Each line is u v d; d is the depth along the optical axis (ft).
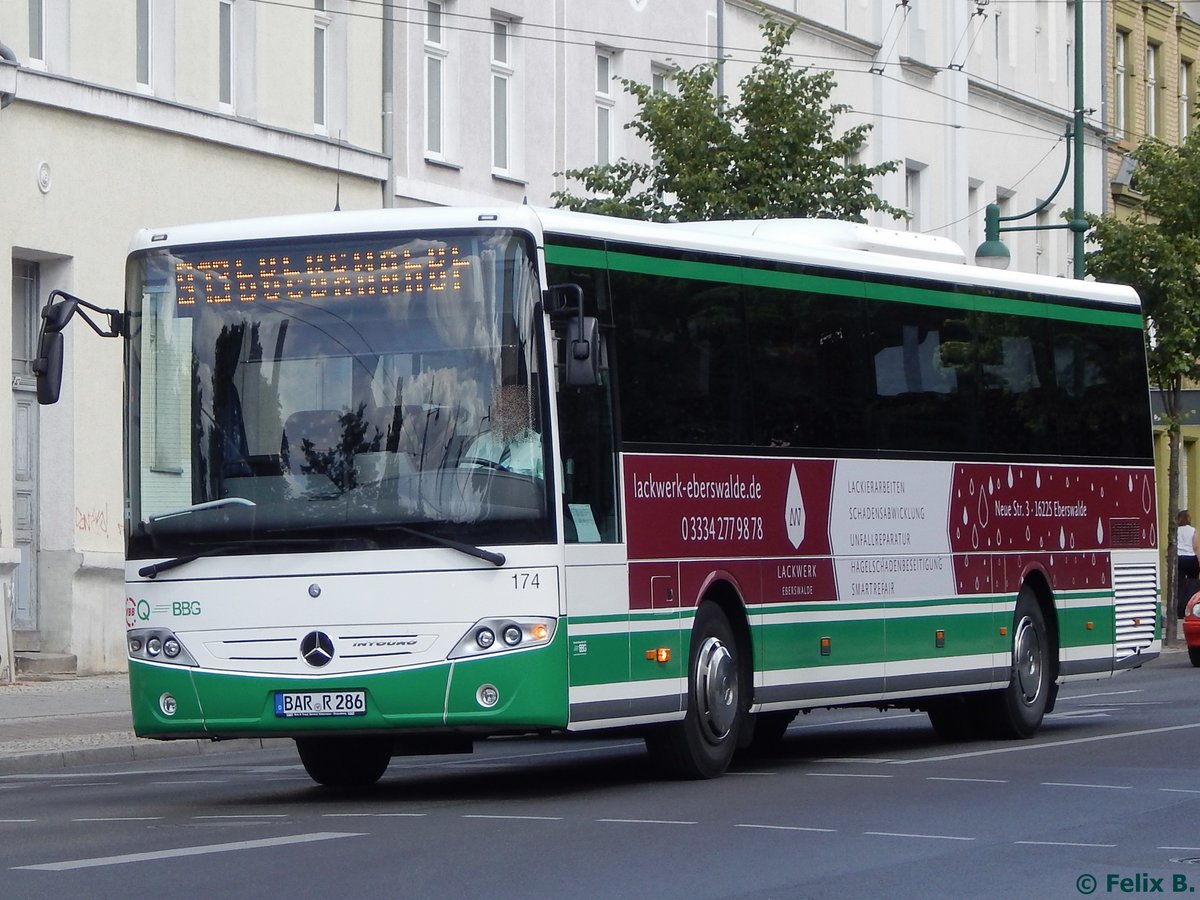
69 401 111.14
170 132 117.50
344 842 48.73
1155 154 160.56
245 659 57.21
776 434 67.31
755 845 48.24
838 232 74.54
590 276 59.72
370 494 56.80
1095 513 85.56
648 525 60.95
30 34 110.32
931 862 45.70
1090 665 84.89
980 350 78.79
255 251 58.59
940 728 81.61
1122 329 88.38
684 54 161.17
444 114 140.36
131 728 86.22
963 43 201.77
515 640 56.03
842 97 181.88
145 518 58.49
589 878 43.24
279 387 57.82
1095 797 58.23
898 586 73.05
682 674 62.13
